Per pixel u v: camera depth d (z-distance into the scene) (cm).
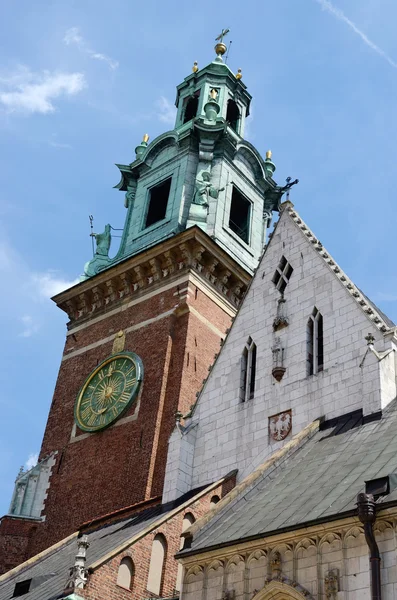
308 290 3759
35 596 3183
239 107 6550
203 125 5906
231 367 3903
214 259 5122
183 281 4994
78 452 4766
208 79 6506
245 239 5741
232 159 5972
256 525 2564
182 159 5894
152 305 5066
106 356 5097
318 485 2667
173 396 4497
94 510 4362
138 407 4609
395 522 2155
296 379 3544
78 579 2805
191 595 2533
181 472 3716
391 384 3178
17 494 4741
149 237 5550
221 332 4991
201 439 3809
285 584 2284
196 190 5559
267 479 3002
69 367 5319
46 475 4834
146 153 6181
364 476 2527
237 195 5934
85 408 4934
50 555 3944
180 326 4841
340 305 3562
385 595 2088
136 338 4991
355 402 3241
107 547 3419
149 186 5994
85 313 5516
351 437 3000
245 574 2420
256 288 4041
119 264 5297
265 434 3522
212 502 3400
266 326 3850
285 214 4153
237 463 3559
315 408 3378
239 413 3706
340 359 3412
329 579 2195
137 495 4178
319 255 3809
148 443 4353
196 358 4709
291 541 2359
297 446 3156
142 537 3088
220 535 2634
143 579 3011
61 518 4519
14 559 4512
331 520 2266
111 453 4547
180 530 3231
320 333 3619
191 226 5097
